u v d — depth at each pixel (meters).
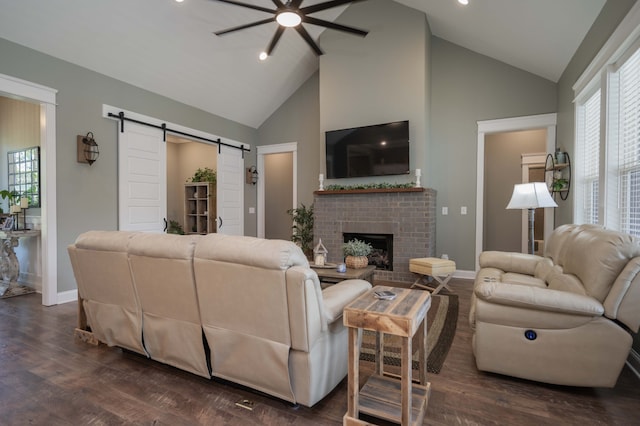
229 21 4.32
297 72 5.98
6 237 3.94
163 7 3.76
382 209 4.82
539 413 1.69
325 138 5.30
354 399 1.54
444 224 5.05
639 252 1.78
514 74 4.62
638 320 1.74
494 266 3.40
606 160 2.71
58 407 1.75
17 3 3.08
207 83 5.11
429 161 5.02
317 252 3.59
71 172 3.76
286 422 1.62
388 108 4.93
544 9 3.12
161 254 1.91
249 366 1.75
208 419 1.65
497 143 5.98
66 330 2.85
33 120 4.57
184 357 2.00
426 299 1.68
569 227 2.94
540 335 1.91
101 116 4.05
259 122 6.67
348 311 1.52
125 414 1.69
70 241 3.76
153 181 4.66
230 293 1.71
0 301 3.78
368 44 5.04
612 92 2.68
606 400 1.81
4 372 2.12
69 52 3.67
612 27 2.61
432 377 2.06
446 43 5.01
